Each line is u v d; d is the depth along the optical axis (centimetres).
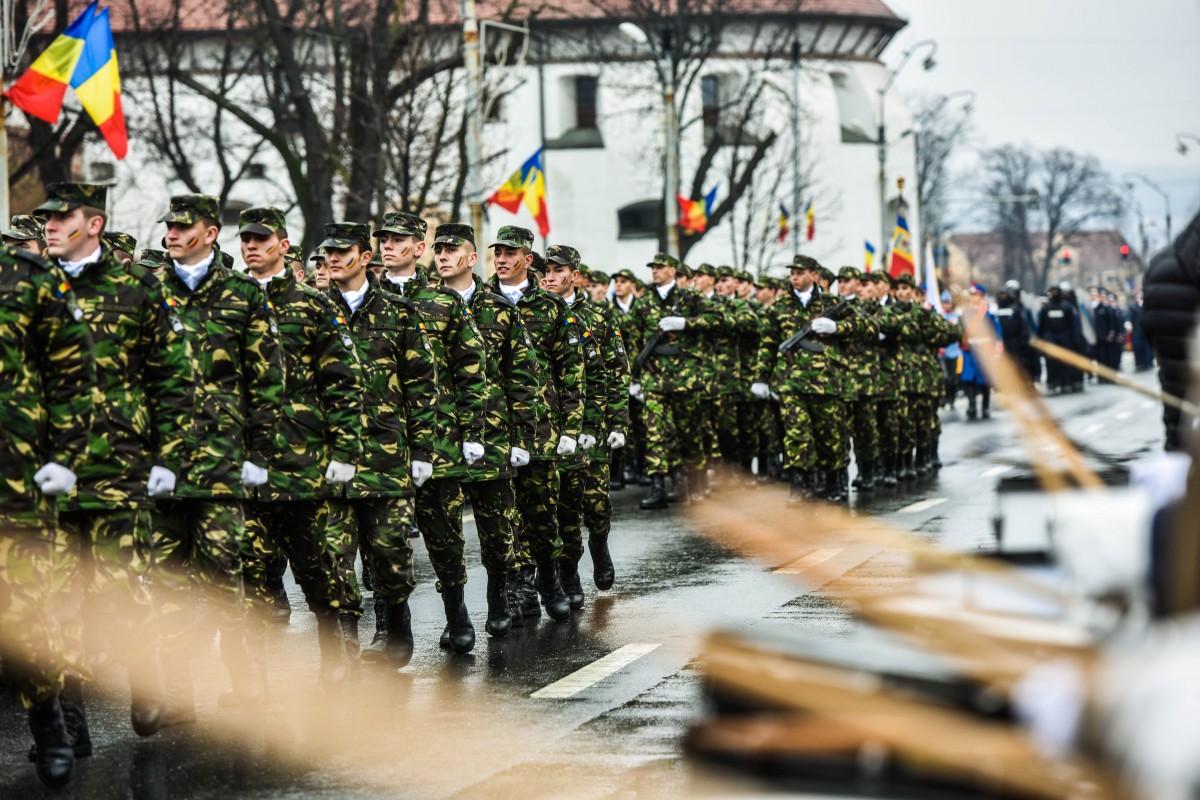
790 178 6162
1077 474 449
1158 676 273
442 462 1041
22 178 4075
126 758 788
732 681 364
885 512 1770
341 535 959
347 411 935
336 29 3794
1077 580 402
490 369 1112
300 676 990
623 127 6334
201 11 5356
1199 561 310
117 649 824
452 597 1059
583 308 1315
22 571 736
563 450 1173
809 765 331
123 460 812
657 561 1450
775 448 2202
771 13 6041
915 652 375
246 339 897
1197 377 353
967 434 2978
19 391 746
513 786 698
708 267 2052
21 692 736
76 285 819
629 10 5575
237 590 880
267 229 929
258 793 709
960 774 319
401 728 828
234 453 874
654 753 746
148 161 4447
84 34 1914
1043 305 4216
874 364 2088
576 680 939
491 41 4216
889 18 6738
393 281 1063
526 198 3238
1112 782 279
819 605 1147
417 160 3650
